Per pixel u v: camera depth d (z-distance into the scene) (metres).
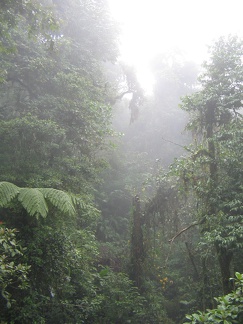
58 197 5.16
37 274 7.40
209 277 10.74
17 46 10.88
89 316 9.80
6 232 5.06
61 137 9.96
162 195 12.24
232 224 8.39
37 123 9.06
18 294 6.84
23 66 10.98
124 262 13.30
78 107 10.90
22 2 7.17
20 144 8.98
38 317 6.79
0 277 5.03
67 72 12.20
